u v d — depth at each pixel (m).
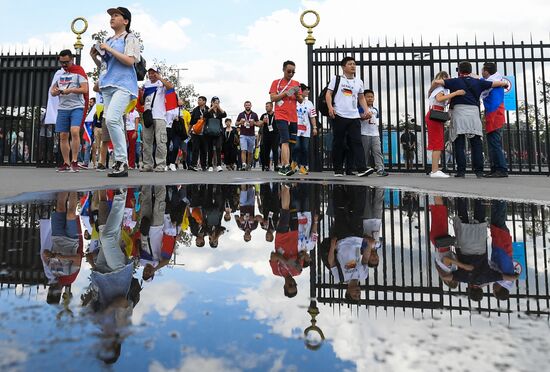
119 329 0.55
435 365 0.45
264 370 0.43
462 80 5.65
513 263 1.13
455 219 1.98
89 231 1.55
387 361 0.46
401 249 1.35
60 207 2.15
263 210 2.28
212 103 9.73
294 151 7.77
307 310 0.67
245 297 0.73
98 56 4.56
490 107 6.14
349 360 0.46
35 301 0.67
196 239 1.45
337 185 3.98
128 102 4.65
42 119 9.36
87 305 0.66
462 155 5.94
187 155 11.45
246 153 11.67
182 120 8.95
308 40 8.45
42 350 0.47
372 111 6.56
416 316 0.64
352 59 5.84
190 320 0.59
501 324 0.60
